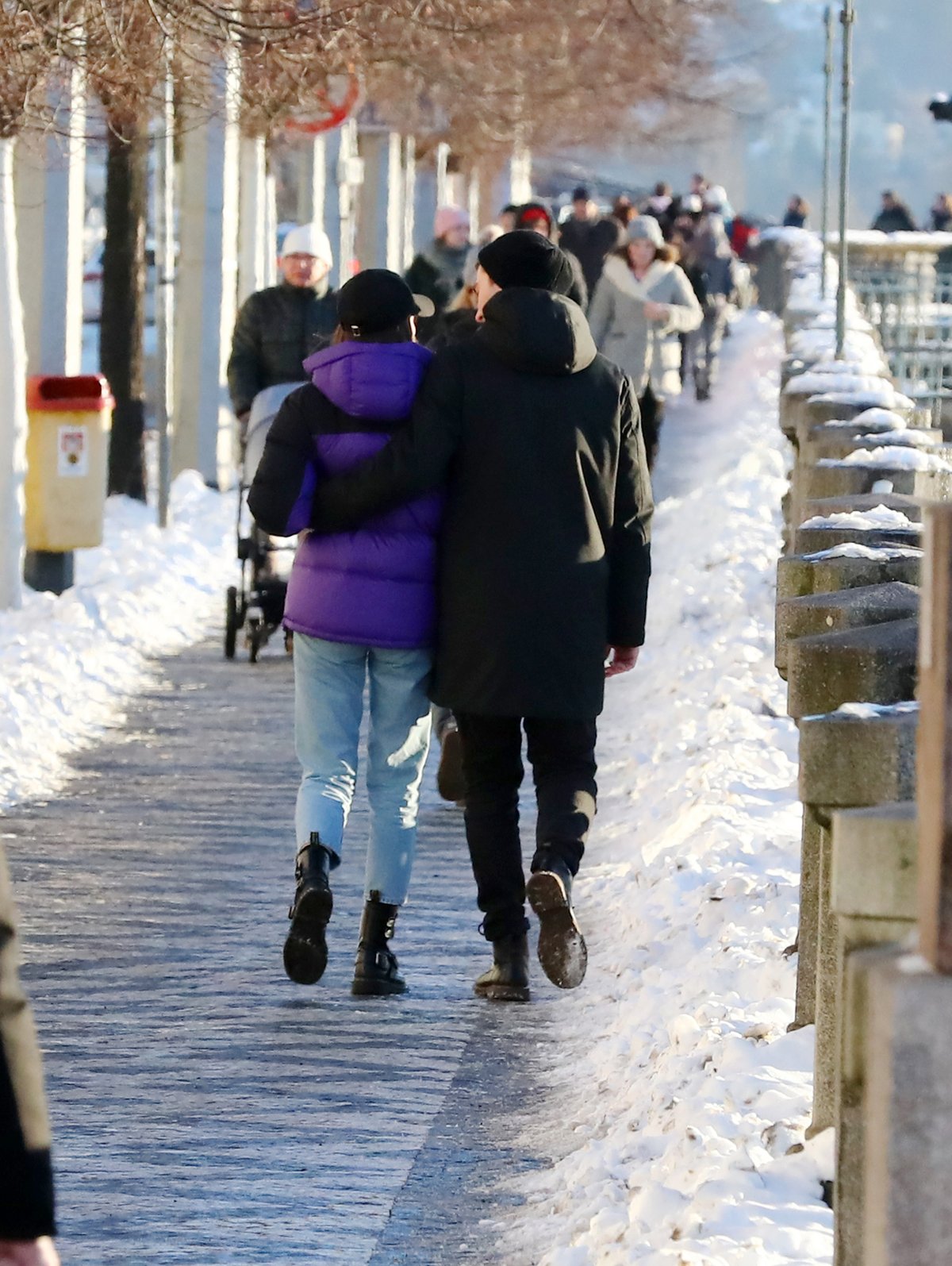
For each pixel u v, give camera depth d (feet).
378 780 72.84
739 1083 53.88
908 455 96.63
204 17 117.08
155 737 122.01
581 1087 63.46
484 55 178.60
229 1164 56.85
